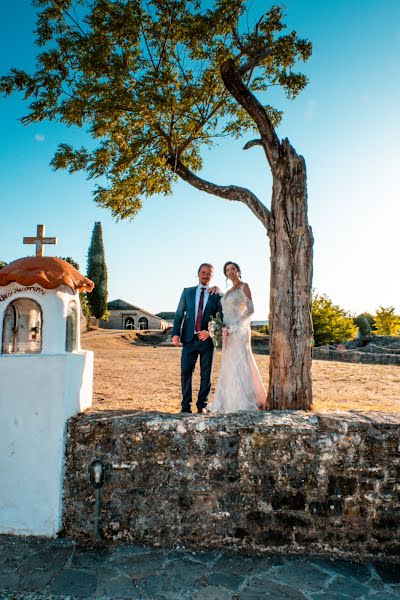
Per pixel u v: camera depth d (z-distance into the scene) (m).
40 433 4.19
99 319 49.78
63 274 4.49
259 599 3.18
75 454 4.19
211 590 3.28
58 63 6.00
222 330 5.43
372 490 3.98
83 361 4.75
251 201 5.47
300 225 4.99
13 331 4.75
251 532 3.97
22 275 4.32
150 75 5.67
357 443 4.04
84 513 4.11
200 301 5.78
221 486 4.04
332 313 32.28
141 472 4.11
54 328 4.43
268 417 4.29
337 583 3.42
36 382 4.24
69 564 3.61
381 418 4.22
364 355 18.61
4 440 4.22
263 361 16.67
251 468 4.05
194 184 6.06
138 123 6.10
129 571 3.53
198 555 3.81
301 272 4.96
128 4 5.88
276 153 5.14
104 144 6.51
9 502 4.16
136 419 4.26
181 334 5.79
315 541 3.94
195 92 6.34
